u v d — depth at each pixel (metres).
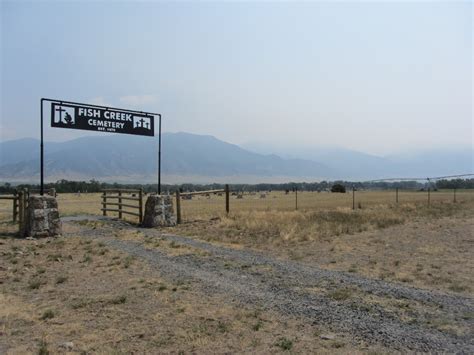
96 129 17.08
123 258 10.95
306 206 37.09
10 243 13.05
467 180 74.81
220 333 5.79
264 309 6.84
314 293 7.79
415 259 11.30
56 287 8.17
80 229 16.44
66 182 113.69
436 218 22.47
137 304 7.09
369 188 88.50
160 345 5.41
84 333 5.81
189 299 7.37
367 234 16.08
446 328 5.97
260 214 21.42
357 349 5.25
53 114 15.84
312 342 5.48
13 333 5.80
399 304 7.10
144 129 18.55
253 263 10.55
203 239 14.51
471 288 8.21
